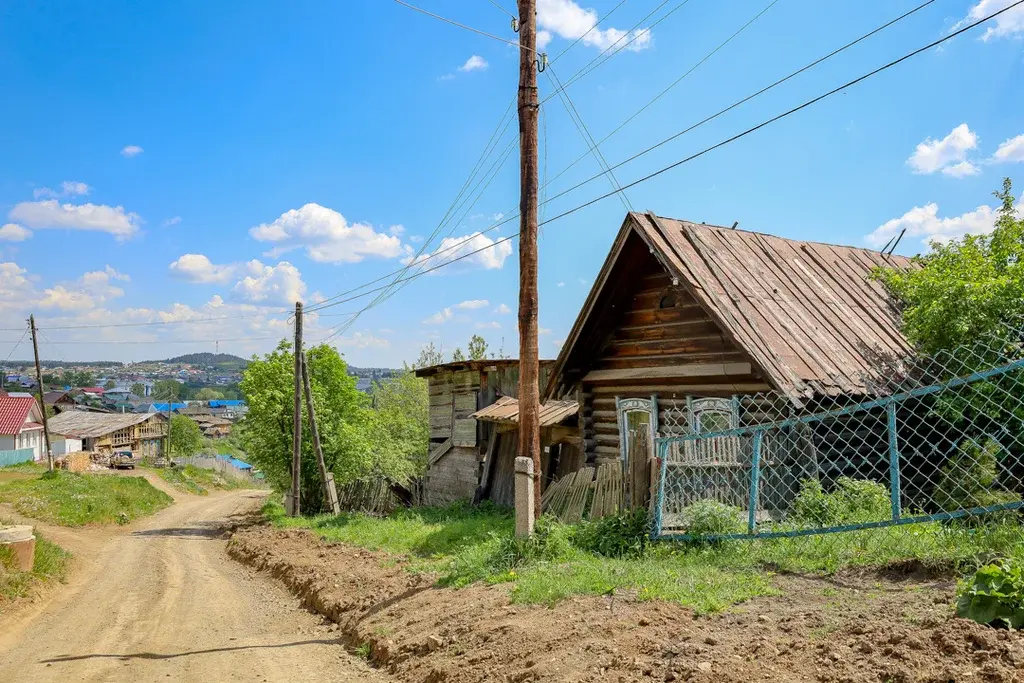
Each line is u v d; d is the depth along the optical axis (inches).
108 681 313.3
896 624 204.2
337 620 415.5
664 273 560.7
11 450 2246.6
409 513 849.5
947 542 278.4
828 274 608.7
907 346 543.2
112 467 2434.8
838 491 377.1
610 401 612.1
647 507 406.3
